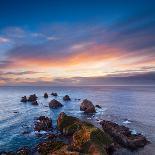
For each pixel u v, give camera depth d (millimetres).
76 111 101625
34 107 117875
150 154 44500
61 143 46219
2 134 60406
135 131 62656
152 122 76250
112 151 44688
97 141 42719
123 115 90812
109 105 125625
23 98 150625
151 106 122562
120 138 49094
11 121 78812
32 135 58719
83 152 39531
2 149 48438
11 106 123750
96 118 84000
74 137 44250
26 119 82500
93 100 158375
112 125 60281
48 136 55719
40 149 45531
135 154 44312
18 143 52312
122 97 189250
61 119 62469
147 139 54469
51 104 117250
